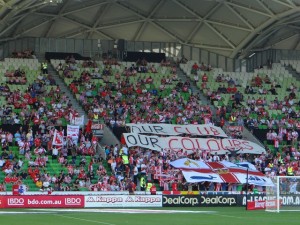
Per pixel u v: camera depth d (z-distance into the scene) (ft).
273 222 426.51
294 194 549.54
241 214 503.61
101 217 455.22
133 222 413.80
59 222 409.08
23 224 392.06
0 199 564.71
